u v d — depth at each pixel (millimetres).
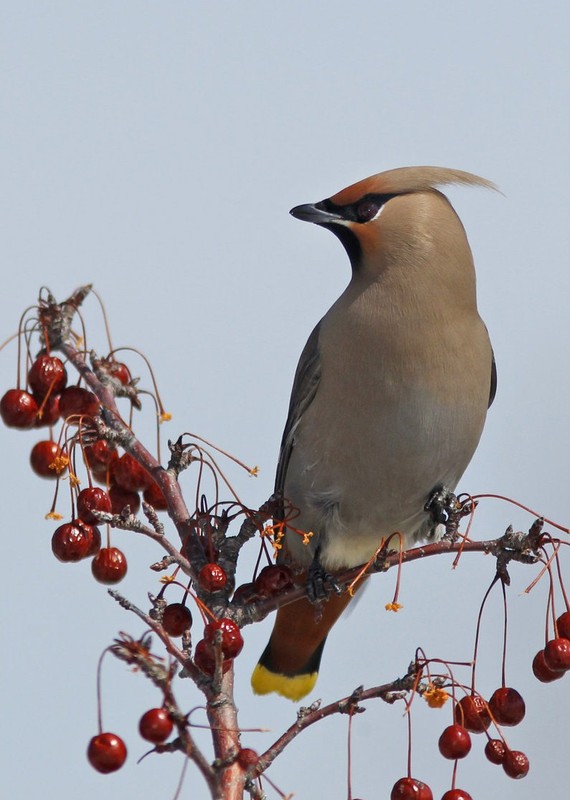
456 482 11695
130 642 6660
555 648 7832
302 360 11750
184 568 7973
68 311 8867
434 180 11359
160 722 6520
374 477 11266
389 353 10875
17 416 8578
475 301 11328
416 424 10961
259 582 8414
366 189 11258
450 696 7539
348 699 7148
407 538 11945
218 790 6617
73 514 8141
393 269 11000
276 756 6836
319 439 11375
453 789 7594
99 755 6684
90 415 8578
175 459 8516
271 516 8617
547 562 7980
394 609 8477
